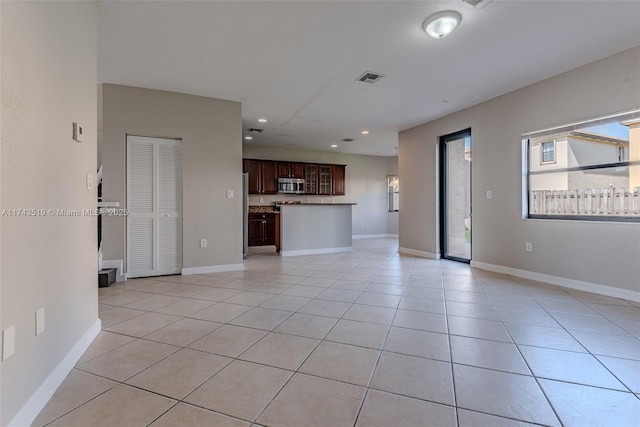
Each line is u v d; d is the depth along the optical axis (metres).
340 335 2.24
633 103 3.00
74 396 1.52
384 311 2.75
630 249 3.05
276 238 6.66
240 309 2.83
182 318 2.60
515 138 4.10
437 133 5.44
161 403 1.46
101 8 2.40
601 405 1.43
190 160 4.32
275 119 5.52
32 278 1.37
